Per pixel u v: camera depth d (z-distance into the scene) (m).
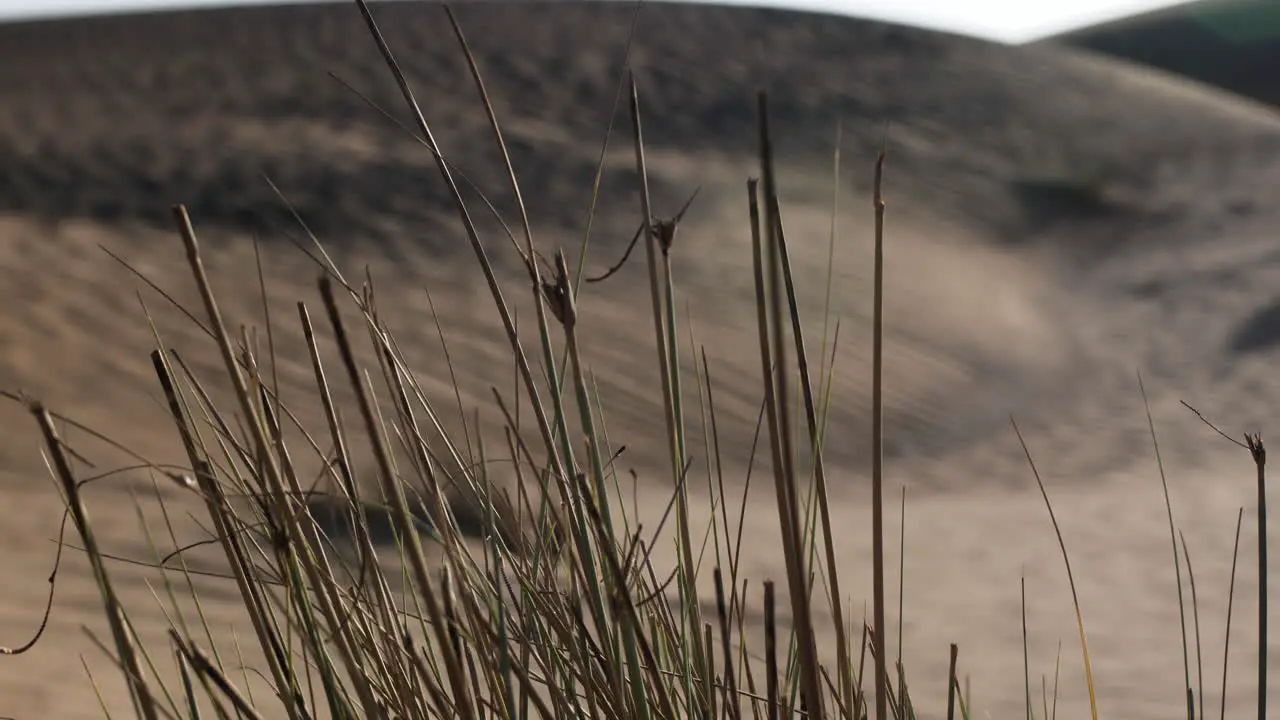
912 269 16.28
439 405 8.93
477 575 1.15
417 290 12.34
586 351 11.07
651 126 21.64
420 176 16.53
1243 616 5.59
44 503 5.74
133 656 0.89
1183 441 11.57
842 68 26.05
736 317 13.07
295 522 0.96
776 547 6.35
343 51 23.58
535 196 16.70
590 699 1.09
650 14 27.36
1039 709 4.07
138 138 17.75
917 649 4.83
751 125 22.47
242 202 14.82
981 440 11.34
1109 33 54.22
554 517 1.14
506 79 22.75
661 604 1.22
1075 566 6.79
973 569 6.64
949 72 26.77
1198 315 16.48
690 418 10.05
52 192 14.86
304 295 11.41
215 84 21.55
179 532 5.25
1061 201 21.78
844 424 10.76
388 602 1.10
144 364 8.92
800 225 17.09
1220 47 51.28
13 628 3.57
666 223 1.02
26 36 24.95
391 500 0.82
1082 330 15.93
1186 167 24.45
